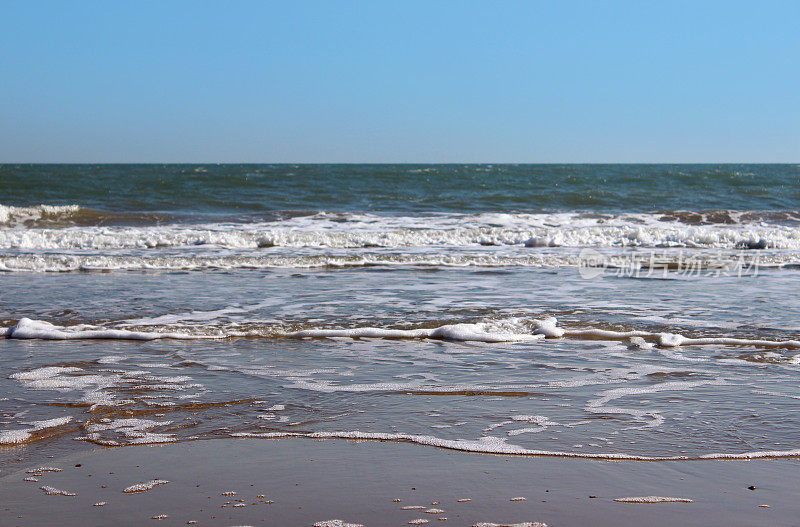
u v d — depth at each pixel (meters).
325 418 4.93
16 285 10.85
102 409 5.08
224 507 3.53
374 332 7.53
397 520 3.38
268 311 8.76
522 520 3.38
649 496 3.67
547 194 26.06
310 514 3.45
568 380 5.85
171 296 9.84
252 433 4.64
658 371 6.12
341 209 22.64
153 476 3.93
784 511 3.49
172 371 6.09
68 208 19.98
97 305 9.11
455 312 8.69
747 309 8.84
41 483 3.81
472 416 4.96
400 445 4.42
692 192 28.31
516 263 13.57
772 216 20.61
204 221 19.47
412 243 16.70
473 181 34.28
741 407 5.11
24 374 5.95
